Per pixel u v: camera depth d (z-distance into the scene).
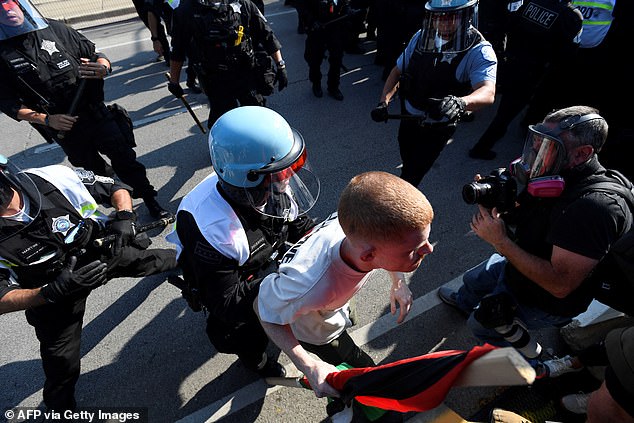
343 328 1.74
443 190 3.66
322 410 2.18
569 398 2.01
